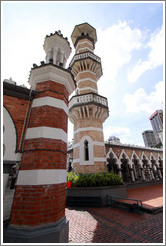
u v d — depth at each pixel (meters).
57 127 3.72
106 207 6.97
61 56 5.27
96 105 10.38
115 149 13.55
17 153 3.18
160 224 4.61
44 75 4.20
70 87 4.83
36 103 3.84
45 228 2.67
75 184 7.94
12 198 3.14
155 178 16.47
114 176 8.62
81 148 9.98
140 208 6.15
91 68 13.40
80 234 4.08
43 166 3.10
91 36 16.50
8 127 3.21
